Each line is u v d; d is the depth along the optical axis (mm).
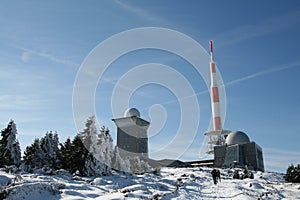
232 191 27656
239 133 83000
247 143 79625
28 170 32156
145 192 22641
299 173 44438
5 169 30172
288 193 29953
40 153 37469
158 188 27328
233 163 74500
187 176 40938
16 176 23828
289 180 45094
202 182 36062
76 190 21922
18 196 18797
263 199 25188
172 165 64875
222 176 47969
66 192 20797
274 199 26094
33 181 23125
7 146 37875
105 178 31656
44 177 27438
